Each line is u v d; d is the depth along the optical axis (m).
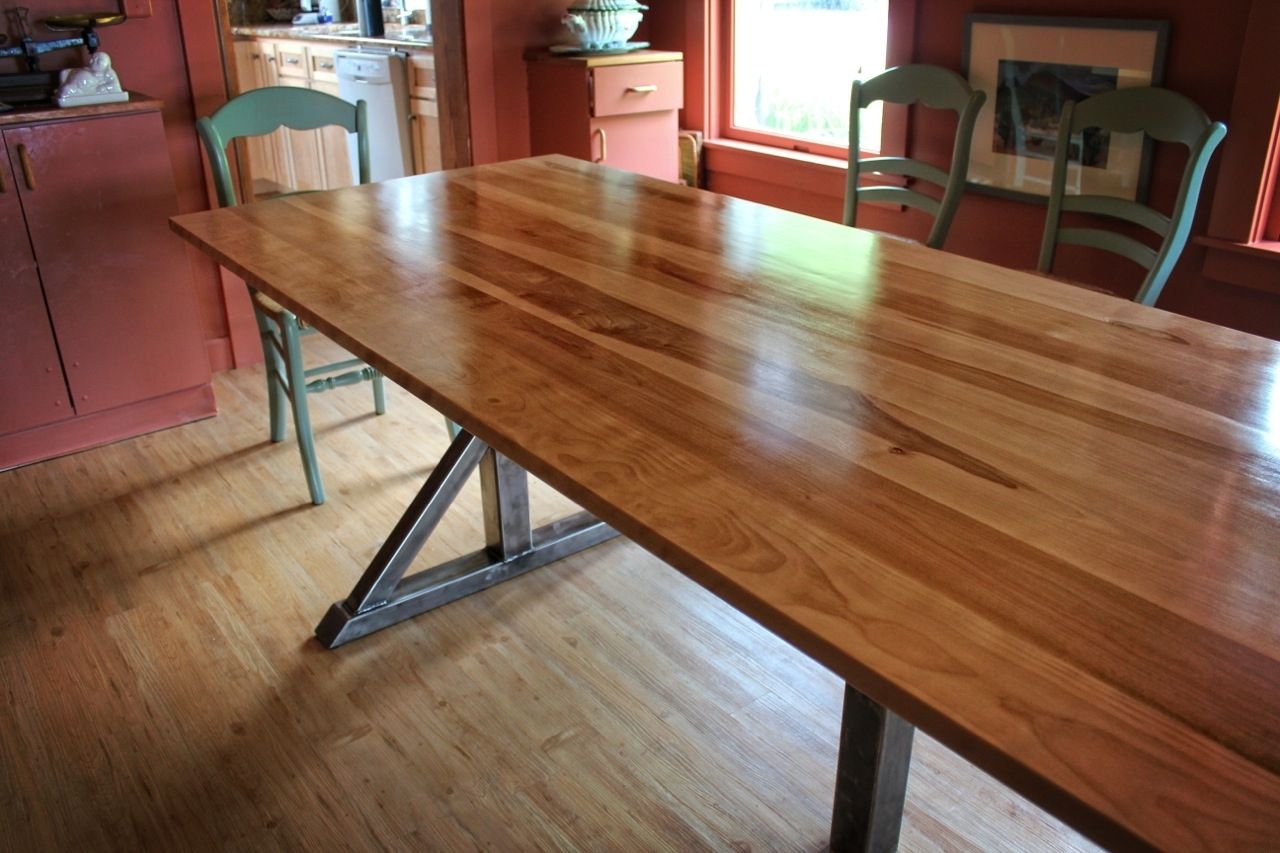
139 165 2.68
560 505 2.53
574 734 1.80
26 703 1.89
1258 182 2.40
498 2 3.60
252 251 1.85
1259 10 2.29
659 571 2.26
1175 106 2.15
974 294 1.58
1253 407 1.18
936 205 2.57
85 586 2.23
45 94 2.65
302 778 1.71
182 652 2.02
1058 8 2.71
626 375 1.28
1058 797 0.66
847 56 3.46
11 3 2.62
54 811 1.66
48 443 2.77
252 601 2.18
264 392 3.18
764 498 0.99
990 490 1.00
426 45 4.33
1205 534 0.92
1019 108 2.87
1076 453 1.07
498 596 2.18
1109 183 2.72
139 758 1.76
